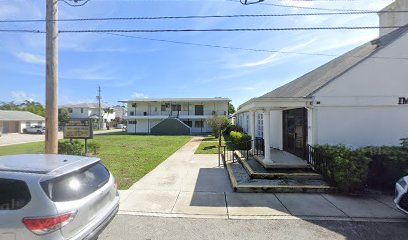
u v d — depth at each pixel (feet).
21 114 182.91
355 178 22.71
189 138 98.63
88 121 36.86
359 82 30.81
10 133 156.87
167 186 26.22
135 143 75.92
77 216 10.80
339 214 18.69
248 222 17.29
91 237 11.38
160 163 39.91
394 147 26.32
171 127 132.36
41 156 14.87
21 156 14.80
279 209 19.69
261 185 24.72
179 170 34.27
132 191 24.47
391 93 30.76
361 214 18.69
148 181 28.25
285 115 42.60
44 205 10.16
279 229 16.20
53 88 22.98
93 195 12.10
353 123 30.81
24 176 10.78
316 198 22.26
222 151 52.90
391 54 30.89
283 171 29.40
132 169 34.81
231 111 214.48
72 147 38.88
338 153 24.50
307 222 17.29
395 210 19.48
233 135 55.62
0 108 263.29
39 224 9.93
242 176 29.17
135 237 15.08
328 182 25.94
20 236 9.98
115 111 286.87
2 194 10.50
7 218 10.09
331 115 30.83
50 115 22.88
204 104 153.48
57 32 23.39
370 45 39.27
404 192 17.42
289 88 53.57
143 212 19.11
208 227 16.49
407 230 16.10
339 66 37.63
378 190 24.35
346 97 30.63
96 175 13.48
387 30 40.45
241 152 43.86
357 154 23.85
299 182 26.21
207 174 31.78
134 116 150.30
